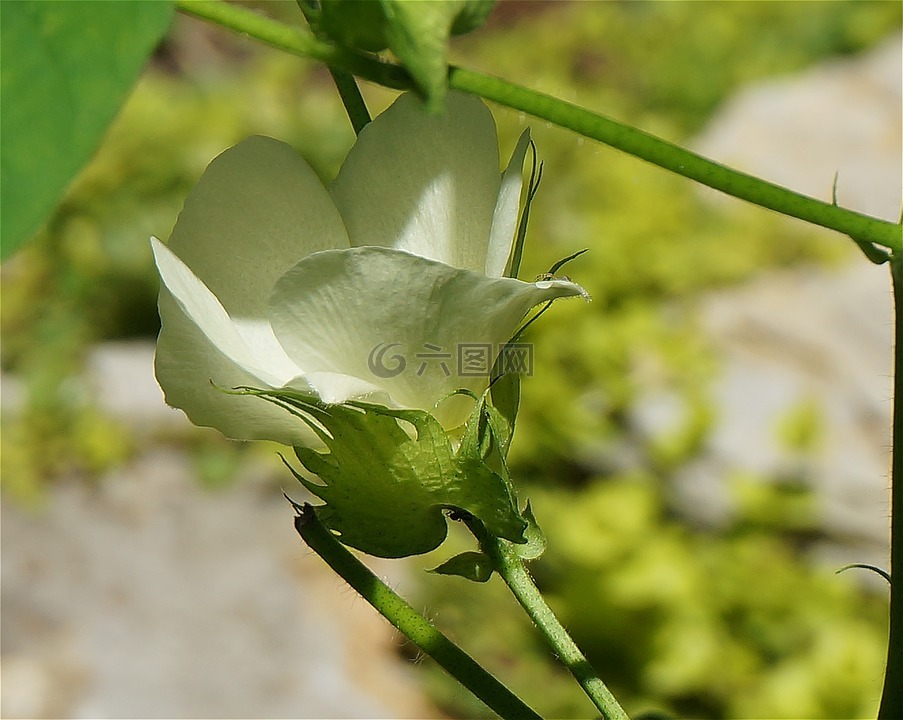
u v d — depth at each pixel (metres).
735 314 1.74
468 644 1.42
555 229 1.99
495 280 0.45
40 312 2.51
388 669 1.69
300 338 0.46
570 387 1.63
